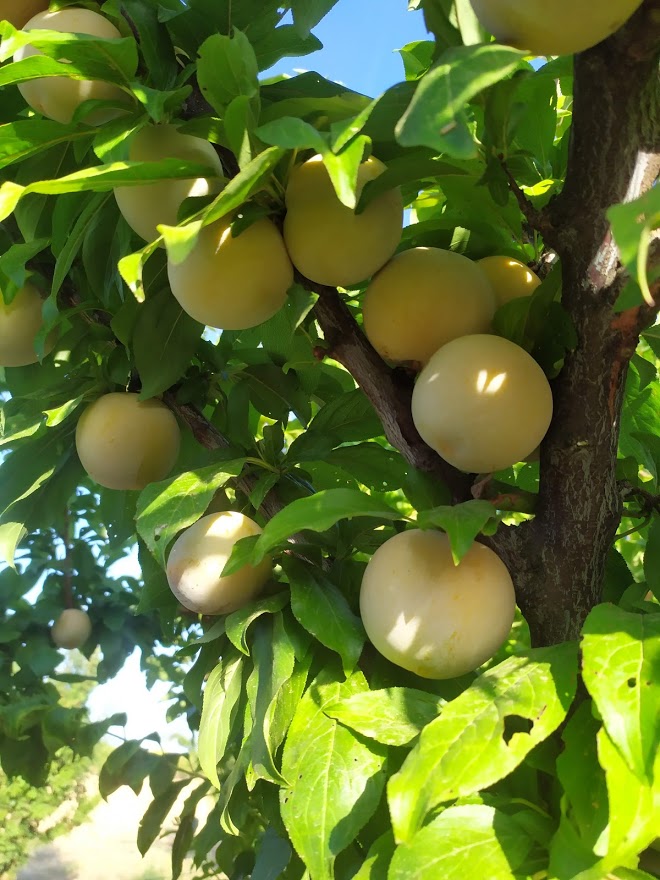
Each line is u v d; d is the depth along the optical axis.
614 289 0.27
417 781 0.20
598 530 0.29
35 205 0.37
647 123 0.26
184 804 0.55
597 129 0.27
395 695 0.28
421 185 0.38
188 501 0.32
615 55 0.25
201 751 0.32
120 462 0.40
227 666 0.34
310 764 0.27
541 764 0.24
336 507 0.26
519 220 0.37
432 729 0.21
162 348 0.39
